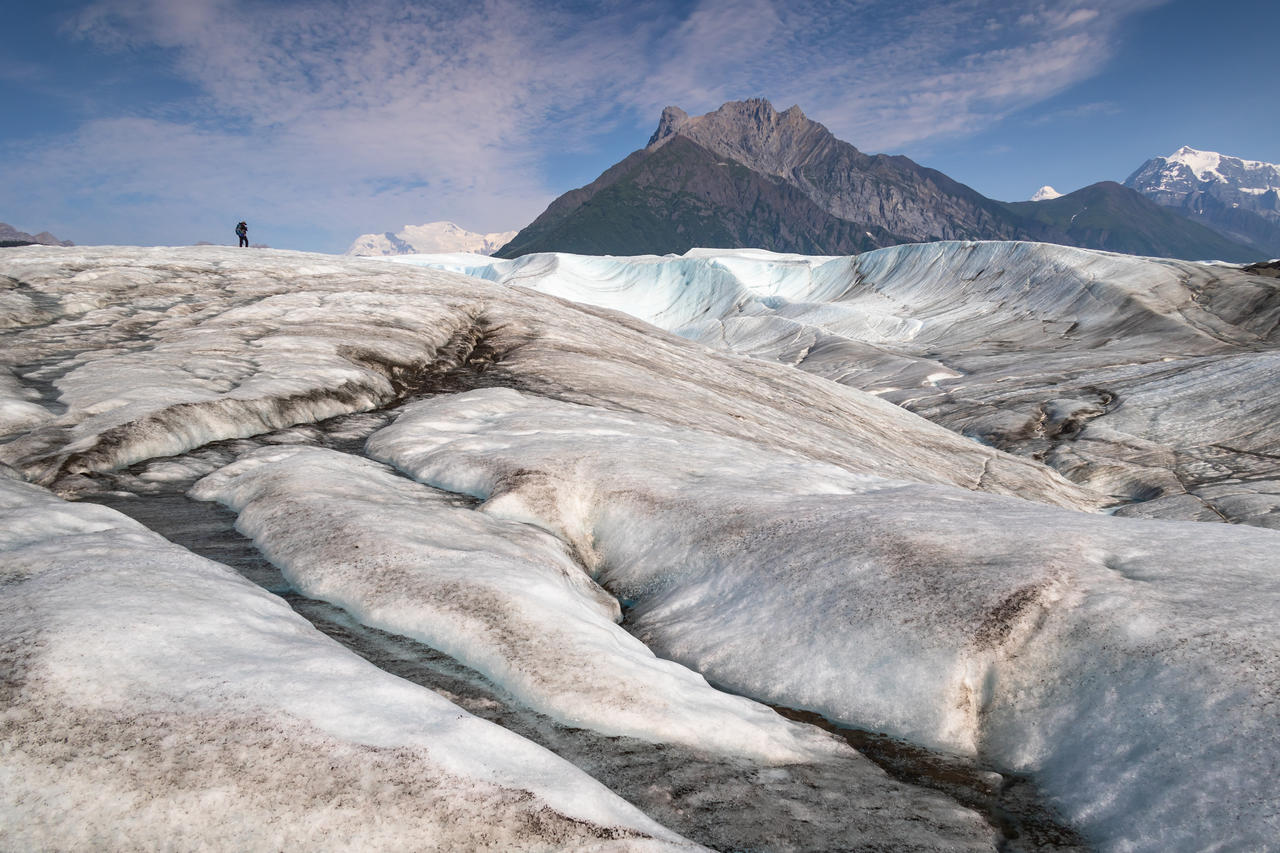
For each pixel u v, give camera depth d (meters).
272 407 22.25
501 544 11.82
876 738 8.10
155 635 6.61
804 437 38.28
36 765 5.05
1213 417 73.12
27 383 22.33
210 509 14.34
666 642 10.52
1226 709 6.65
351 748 5.61
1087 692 7.63
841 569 10.52
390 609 9.23
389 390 28.41
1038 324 136.62
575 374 34.22
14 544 8.81
